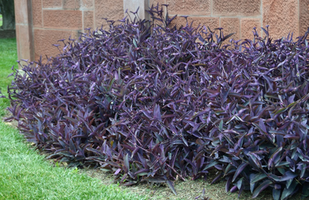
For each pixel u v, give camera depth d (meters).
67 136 3.80
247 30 4.88
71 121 3.88
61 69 5.03
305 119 2.85
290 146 2.71
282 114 2.94
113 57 4.53
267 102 3.22
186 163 3.48
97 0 6.39
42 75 5.08
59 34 7.16
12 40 17.08
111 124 3.98
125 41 4.77
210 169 3.36
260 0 4.70
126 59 4.41
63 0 6.94
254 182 2.83
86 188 3.19
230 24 5.04
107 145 3.60
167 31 4.89
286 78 3.26
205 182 3.29
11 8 20.34
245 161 2.87
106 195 3.06
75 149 3.77
